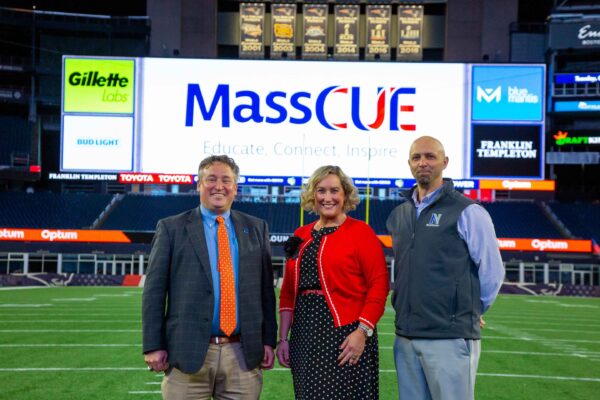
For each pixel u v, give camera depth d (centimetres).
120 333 948
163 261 310
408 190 341
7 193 2781
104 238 2344
